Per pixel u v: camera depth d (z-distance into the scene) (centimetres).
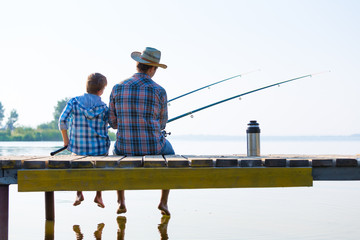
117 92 377
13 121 8244
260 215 464
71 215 470
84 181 286
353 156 356
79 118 387
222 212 483
